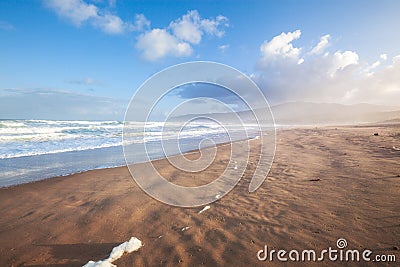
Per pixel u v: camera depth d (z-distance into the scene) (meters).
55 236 3.42
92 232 3.52
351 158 7.63
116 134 21.25
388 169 5.94
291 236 3.15
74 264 2.76
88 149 12.74
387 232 3.04
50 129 23.39
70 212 4.28
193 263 2.71
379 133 16.44
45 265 2.75
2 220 3.99
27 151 11.80
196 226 3.62
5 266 2.76
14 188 5.78
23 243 3.25
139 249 3.01
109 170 7.75
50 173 7.46
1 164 8.88
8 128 22.02
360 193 4.43
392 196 4.16
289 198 4.53
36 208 4.51
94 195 5.22
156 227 3.64
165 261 2.76
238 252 2.88
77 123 33.94
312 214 3.74
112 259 2.79
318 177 5.80
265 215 3.86
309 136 16.95
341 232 3.14
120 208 4.43
